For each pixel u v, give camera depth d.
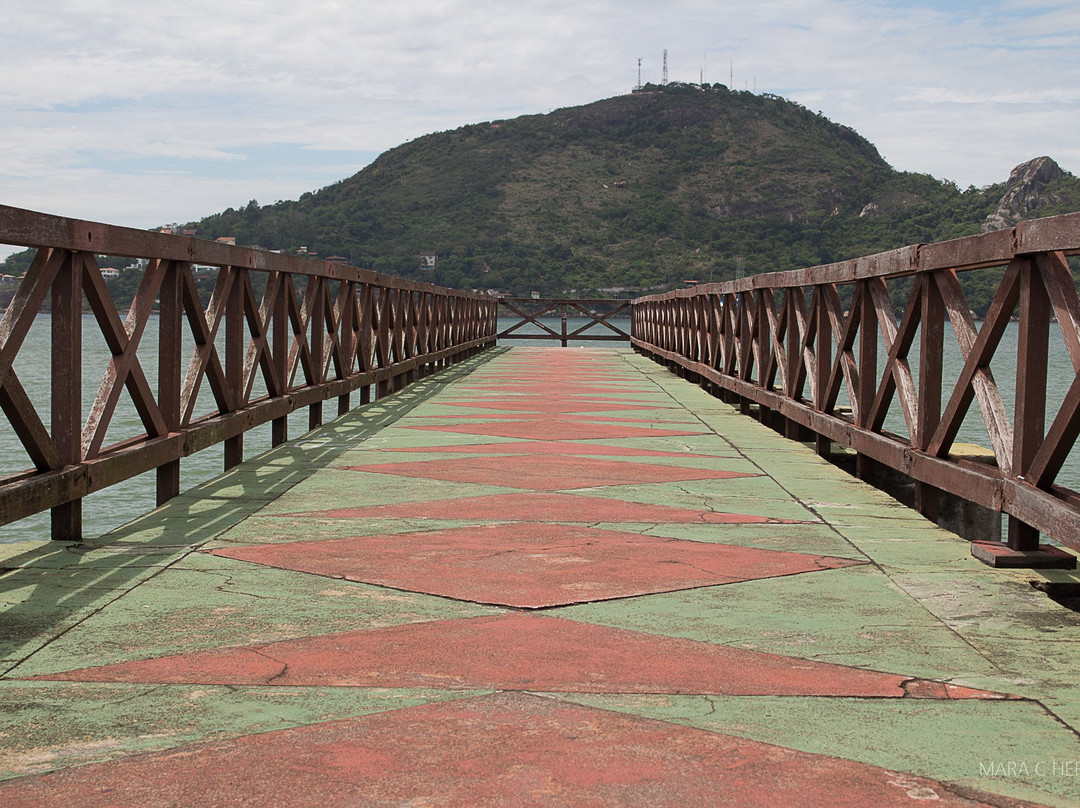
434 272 111.62
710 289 11.67
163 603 3.24
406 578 3.57
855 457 6.62
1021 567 3.77
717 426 8.47
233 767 2.09
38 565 3.71
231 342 6.02
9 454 10.42
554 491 5.32
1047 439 3.50
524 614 3.16
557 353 22.14
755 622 3.08
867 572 3.69
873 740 2.24
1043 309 3.67
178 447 4.96
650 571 3.68
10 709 2.39
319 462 6.23
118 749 2.17
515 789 2.00
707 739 2.23
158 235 4.57
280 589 3.42
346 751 2.16
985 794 1.99
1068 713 2.39
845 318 6.34
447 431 7.85
